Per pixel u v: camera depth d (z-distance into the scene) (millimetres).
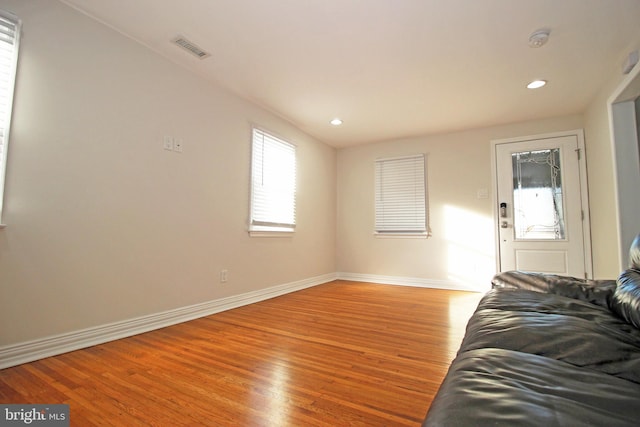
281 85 3109
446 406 640
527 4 2014
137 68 2406
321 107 3639
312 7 2055
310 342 2156
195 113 2850
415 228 4617
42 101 1896
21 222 1798
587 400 642
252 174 3467
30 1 1866
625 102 2771
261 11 2094
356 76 2930
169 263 2586
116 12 2111
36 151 1863
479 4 2018
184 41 2426
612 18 2135
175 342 2146
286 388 1521
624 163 2742
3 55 1760
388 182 4863
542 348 979
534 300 1527
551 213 3854
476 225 4234
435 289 4281
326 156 5008
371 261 4938
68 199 1998
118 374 1656
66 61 2010
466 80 2988
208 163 2961
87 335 2061
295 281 4168
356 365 1786
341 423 1249
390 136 4672
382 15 2123
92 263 2104
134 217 2354
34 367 1730
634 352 925
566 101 3441
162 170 2559
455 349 2035
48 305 1893
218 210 3049
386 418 1282
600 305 1523
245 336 2281
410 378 1631
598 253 3430
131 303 2314
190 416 1290
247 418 1279
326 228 4949
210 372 1686
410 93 3266
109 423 1241
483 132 4270
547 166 3900
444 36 2340
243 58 2646
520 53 2551
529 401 627
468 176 4324
